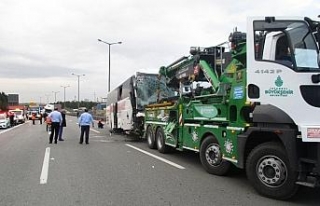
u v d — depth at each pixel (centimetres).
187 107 1198
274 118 767
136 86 2066
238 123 874
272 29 785
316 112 747
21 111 5881
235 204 729
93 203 736
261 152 785
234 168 1020
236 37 938
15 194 811
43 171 1088
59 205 723
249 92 807
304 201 755
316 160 710
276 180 762
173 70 1542
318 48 754
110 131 2814
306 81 750
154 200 757
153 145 1639
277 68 776
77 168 1138
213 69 1164
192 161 1275
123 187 873
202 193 816
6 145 1889
